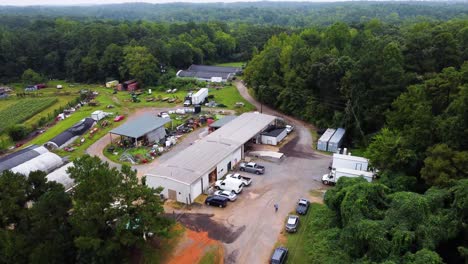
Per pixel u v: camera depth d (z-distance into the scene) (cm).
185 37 15775
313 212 4306
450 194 3362
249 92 10538
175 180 4553
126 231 3269
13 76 13350
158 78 11856
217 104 9144
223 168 5291
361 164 5116
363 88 6412
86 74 12900
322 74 7338
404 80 6188
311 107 7538
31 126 7875
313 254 3434
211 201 4497
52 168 5556
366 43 7806
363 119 6462
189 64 14162
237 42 16950
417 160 4306
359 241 3138
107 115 8300
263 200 4628
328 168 5538
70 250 3322
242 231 3991
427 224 3064
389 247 2934
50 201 3312
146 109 8969
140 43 13875
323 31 11962
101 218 3216
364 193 3472
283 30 17412
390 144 4528
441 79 5178
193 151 5384
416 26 9412
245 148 6369
